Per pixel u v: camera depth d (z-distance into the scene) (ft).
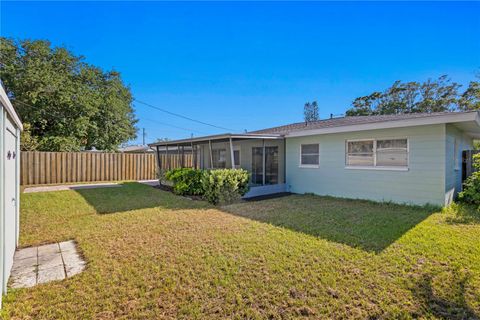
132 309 7.76
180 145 43.60
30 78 47.42
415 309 7.70
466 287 8.84
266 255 11.55
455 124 21.89
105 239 13.99
